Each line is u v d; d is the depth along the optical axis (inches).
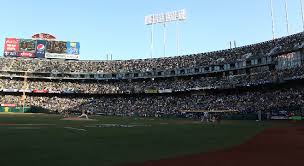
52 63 4217.5
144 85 3814.0
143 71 3892.7
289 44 2792.8
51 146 660.1
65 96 4028.1
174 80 3750.0
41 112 3617.1
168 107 3398.1
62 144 702.5
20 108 3639.3
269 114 2453.2
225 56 3425.2
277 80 2731.3
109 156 540.7
